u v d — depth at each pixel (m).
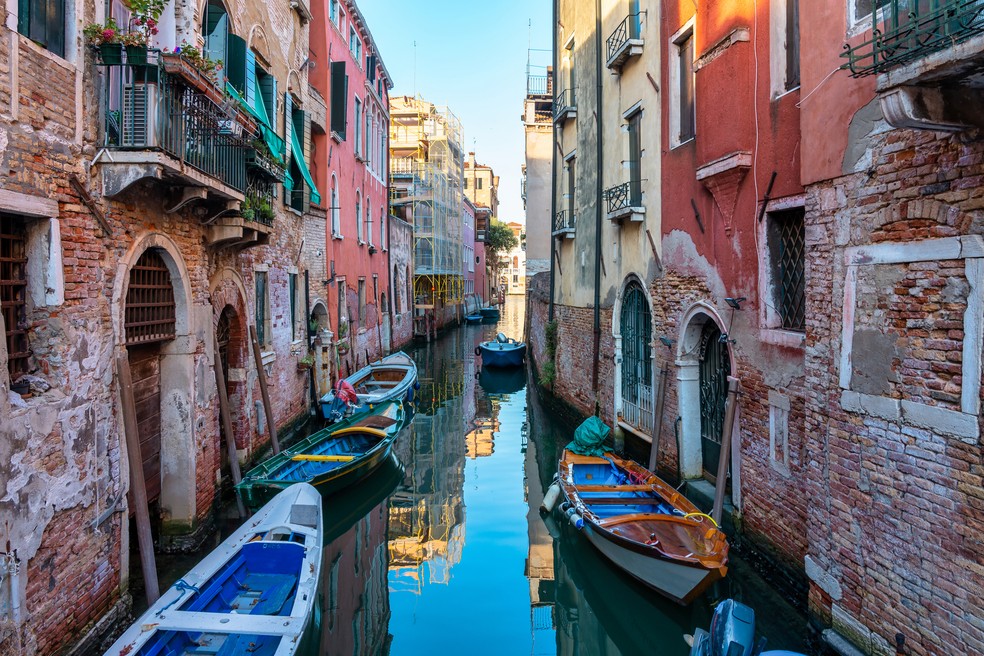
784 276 6.47
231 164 7.82
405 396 16.00
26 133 4.59
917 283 4.19
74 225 5.16
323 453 10.39
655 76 9.46
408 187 34.19
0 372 4.21
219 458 8.40
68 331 5.04
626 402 10.88
